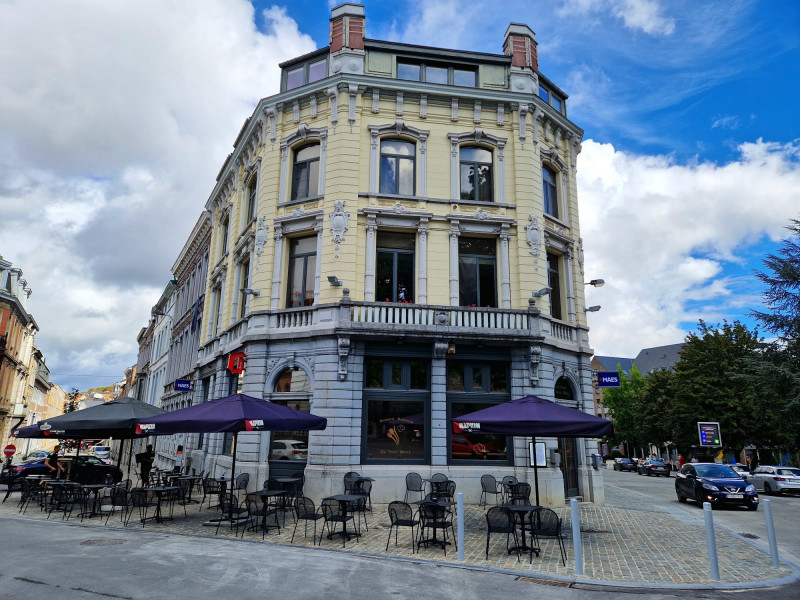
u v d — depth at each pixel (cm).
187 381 2588
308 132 1931
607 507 1745
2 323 4503
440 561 911
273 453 1716
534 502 1617
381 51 1962
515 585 775
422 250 1830
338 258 1767
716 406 3797
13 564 813
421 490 1488
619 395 6181
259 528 1188
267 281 1861
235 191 2422
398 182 1906
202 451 2316
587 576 834
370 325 1653
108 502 1659
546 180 2092
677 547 1081
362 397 1666
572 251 2083
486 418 1088
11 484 1727
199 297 3000
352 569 839
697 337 4097
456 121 1947
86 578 740
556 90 2220
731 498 1808
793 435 3581
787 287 2919
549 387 1766
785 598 751
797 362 2744
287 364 1745
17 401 5362
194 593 682
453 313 1728
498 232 1878
